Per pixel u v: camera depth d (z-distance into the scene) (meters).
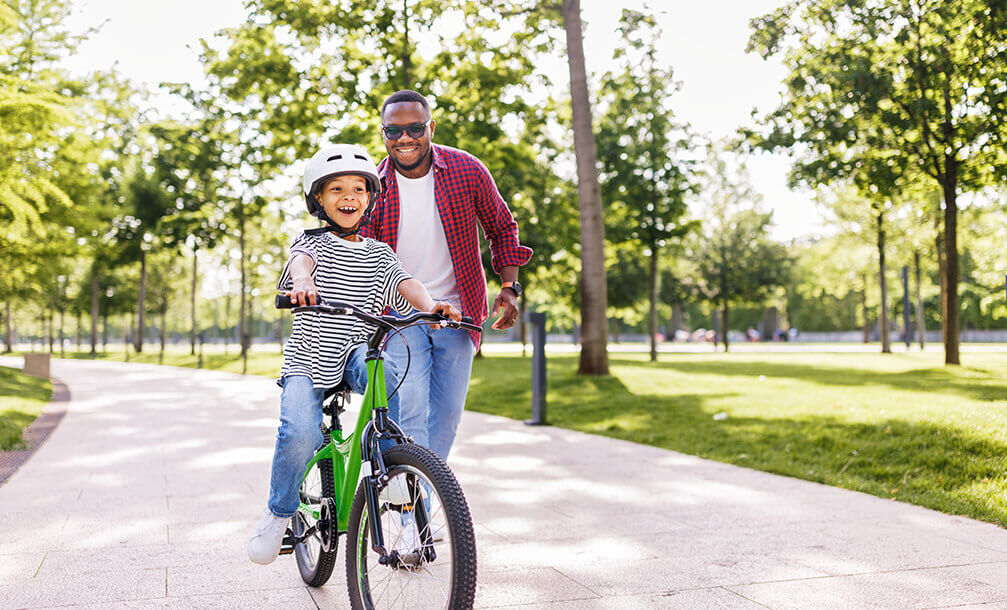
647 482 6.19
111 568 3.85
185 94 28.77
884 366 23.75
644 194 28.81
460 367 3.82
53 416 11.09
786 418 9.67
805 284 49.06
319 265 3.07
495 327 4.09
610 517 4.96
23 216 14.13
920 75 17.73
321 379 3.06
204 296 68.19
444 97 19.89
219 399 14.27
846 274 43.25
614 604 3.32
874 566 3.86
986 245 27.45
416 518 2.63
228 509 5.17
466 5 18.31
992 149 17.84
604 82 25.34
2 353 54.97
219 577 3.72
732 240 42.88
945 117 18.08
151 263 48.69
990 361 24.33
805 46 18.66
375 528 2.74
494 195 3.99
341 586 3.60
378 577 2.79
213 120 28.94
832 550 4.16
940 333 77.44
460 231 3.85
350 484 2.96
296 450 2.99
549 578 3.68
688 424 9.86
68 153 18.91
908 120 17.95
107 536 4.46
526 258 4.09
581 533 4.54
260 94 20.23
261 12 19.52
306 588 3.56
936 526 4.71
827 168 19.39
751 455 7.45
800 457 7.20
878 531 4.58
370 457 2.81
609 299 41.16
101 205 22.38
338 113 20.27
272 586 3.59
